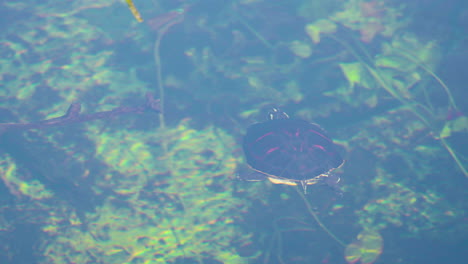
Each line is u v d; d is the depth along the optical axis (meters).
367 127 5.29
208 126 5.42
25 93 5.70
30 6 7.13
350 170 4.93
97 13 6.95
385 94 5.60
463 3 6.67
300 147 4.40
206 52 6.17
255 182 4.96
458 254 4.12
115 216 4.68
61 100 5.62
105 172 5.04
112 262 4.28
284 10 6.83
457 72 5.66
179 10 6.86
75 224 4.61
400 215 4.52
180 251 4.37
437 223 4.42
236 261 4.26
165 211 4.71
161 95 5.56
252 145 4.64
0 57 6.18
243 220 4.62
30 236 4.48
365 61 5.93
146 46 6.29
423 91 5.52
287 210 4.69
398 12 6.66
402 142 5.12
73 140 5.33
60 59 6.17
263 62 6.04
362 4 6.85
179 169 5.05
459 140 5.04
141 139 5.33
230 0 7.05
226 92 5.71
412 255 4.16
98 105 5.54
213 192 4.86
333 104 5.50
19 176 4.97
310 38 6.32
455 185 4.71
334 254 4.23
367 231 4.41
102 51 6.28
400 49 6.06
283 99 5.59
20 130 5.15
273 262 4.23
